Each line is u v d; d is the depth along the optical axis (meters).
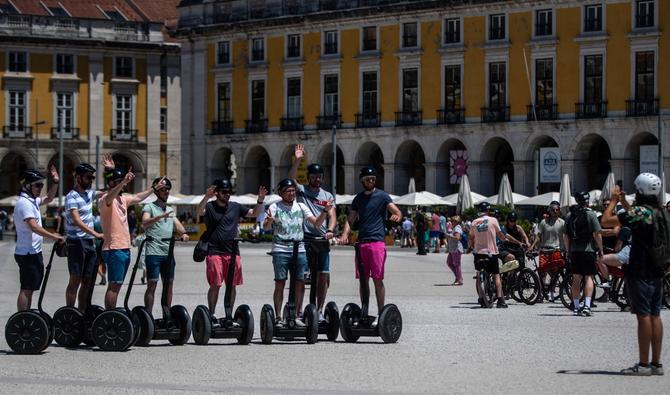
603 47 69.81
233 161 93.19
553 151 71.12
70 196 20.72
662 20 68.12
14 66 92.31
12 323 19.11
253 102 83.75
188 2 86.56
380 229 21.16
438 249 61.44
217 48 85.31
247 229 72.56
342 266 46.75
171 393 15.25
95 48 94.12
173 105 97.81
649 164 67.31
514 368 17.45
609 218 16.97
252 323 20.45
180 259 52.03
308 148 80.81
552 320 24.80
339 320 20.84
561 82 71.12
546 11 71.69
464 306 28.28
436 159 75.50
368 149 79.50
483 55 73.69
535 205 63.88
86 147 94.31
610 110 69.56
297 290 21.39
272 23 82.00
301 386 15.84
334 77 79.94
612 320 24.84
